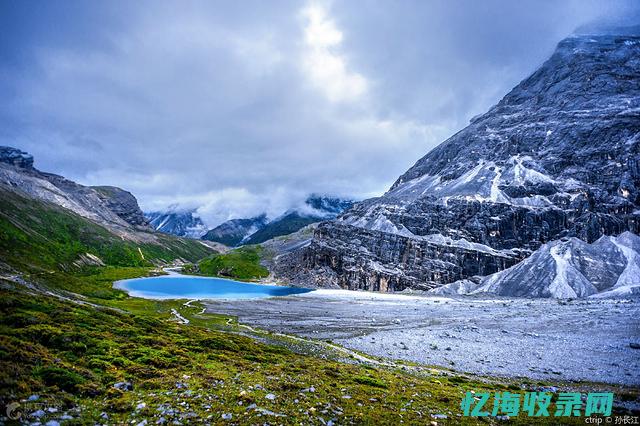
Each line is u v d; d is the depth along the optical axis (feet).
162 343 136.77
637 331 267.39
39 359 87.92
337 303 485.15
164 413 67.82
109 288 510.58
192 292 595.06
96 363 95.76
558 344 237.25
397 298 554.46
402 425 76.84
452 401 104.12
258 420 68.85
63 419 59.88
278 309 412.16
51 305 155.94
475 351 216.95
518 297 548.31
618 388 147.74
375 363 174.09
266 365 128.77
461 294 602.44
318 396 91.81
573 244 634.02
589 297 480.64
